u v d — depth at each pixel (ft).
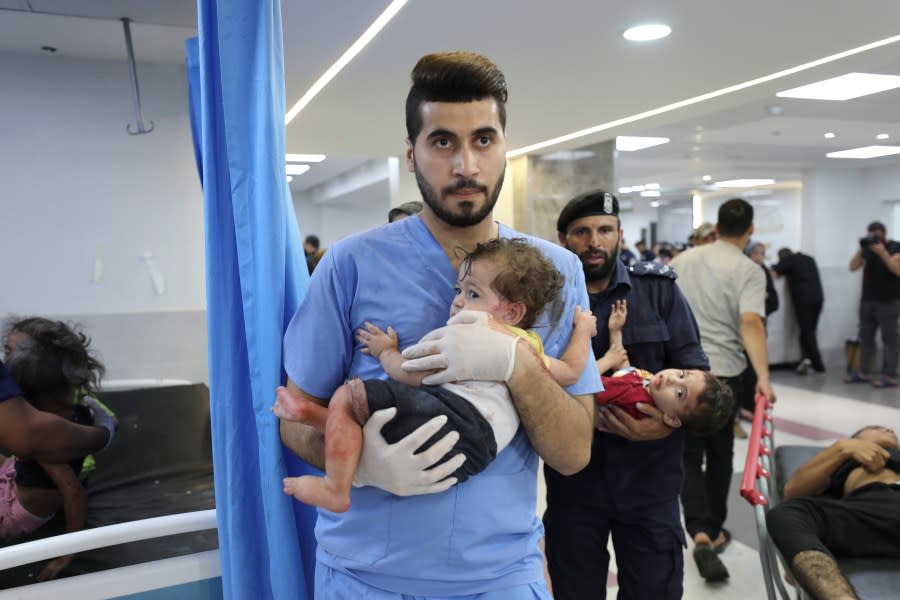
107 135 10.12
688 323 6.19
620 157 28.86
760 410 7.91
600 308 6.05
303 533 4.22
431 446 3.08
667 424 5.48
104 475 7.36
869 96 17.92
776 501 8.03
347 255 3.59
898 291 22.20
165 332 10.38
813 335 24.53
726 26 9.60
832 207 34.17
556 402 3.38
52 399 5.52
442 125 3.24
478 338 3.18
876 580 5.74
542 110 15.42
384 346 3.39
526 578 3.53
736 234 9.80
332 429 3.08
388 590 3.41
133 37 9.01
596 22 9.32
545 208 23.26
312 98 13.55
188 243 10.52
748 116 20.13
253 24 3.80
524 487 3.60
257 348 3.84
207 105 3.98
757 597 8.51
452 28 9.43
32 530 5.35
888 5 8.78
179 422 8.86
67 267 10.04
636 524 5.75
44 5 7.25
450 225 3.44
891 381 22.15
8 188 9.78
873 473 6.84
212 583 4.25
